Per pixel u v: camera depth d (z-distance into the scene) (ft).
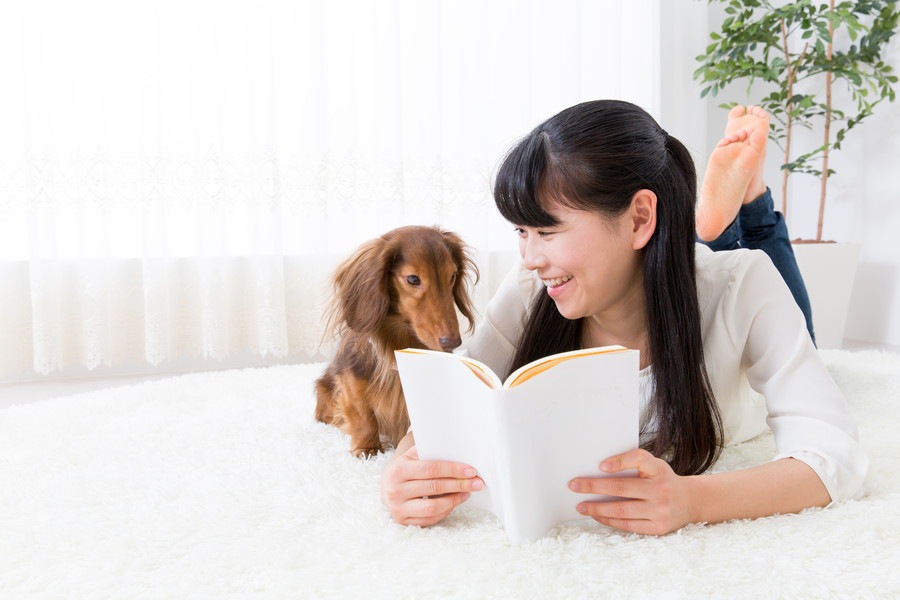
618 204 3.76
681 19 13.62
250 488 4.42
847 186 12.92
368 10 11.46
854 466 3.75
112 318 10.66
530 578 3.09
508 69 12.32
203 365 11.19
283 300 11.08
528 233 3.96
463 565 3.22
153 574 3.29
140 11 10.35
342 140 11.44
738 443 5.23
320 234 11.23
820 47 11.44
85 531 3.80
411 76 11.76
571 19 12.40
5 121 9.96
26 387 9.97
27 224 9.91
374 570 3.24
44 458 5.21
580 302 4.00
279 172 11.05
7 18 9.82
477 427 3.32
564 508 3.44
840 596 2.88
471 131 12.03
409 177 11.90
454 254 5.60
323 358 11.61
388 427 5.53
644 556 3.22
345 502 4.15
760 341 4.26
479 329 5.19
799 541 3.32
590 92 12.86
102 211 10.32
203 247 10.77
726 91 14.10
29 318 10.29
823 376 4.00
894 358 8.77
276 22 11.09
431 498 3.63
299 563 3.36
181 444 5.51
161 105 10.43
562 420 3.14
